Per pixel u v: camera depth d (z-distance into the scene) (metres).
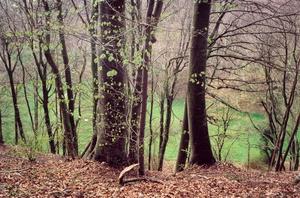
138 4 14.15
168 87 22.52
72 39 19.48
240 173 13.64
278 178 12.99
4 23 19.75
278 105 23.62
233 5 14.60
